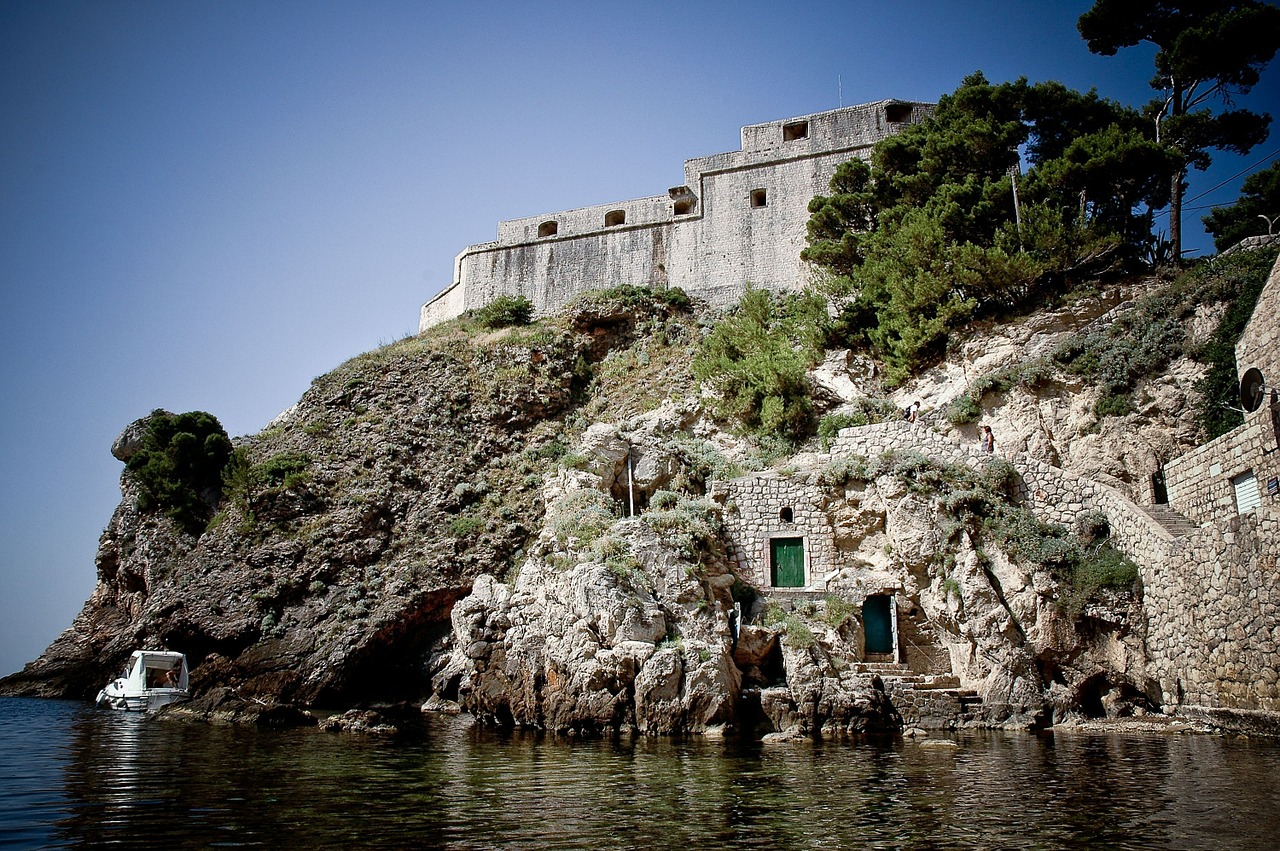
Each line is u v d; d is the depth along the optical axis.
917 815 12.16
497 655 26.39
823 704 24.19
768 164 54.19
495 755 18.98
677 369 44.69
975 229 39.50
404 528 37.91
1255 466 21.19
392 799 13.46
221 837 10.73
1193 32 39.38
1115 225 38.62
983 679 25.30
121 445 54.47
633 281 55.34
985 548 26.73
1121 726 22.59
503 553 35.50
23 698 39.59
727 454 36.16
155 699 31.66
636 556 26.75
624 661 23.66
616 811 12.55
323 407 46.66
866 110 52.75
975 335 35.47
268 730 24.31
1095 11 42.91
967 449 29.11
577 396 46.44
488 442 42.41
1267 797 12.91
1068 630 24.89
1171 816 11.74
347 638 32.56
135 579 47.91
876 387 37.44
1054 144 42.69
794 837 10.90
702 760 18.09
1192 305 29.67
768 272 52.09
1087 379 30.83
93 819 11.76
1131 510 25.19
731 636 26.25
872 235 41.75
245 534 38.56
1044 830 11.09
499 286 58.91
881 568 29.17
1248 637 19.98
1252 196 46.22
